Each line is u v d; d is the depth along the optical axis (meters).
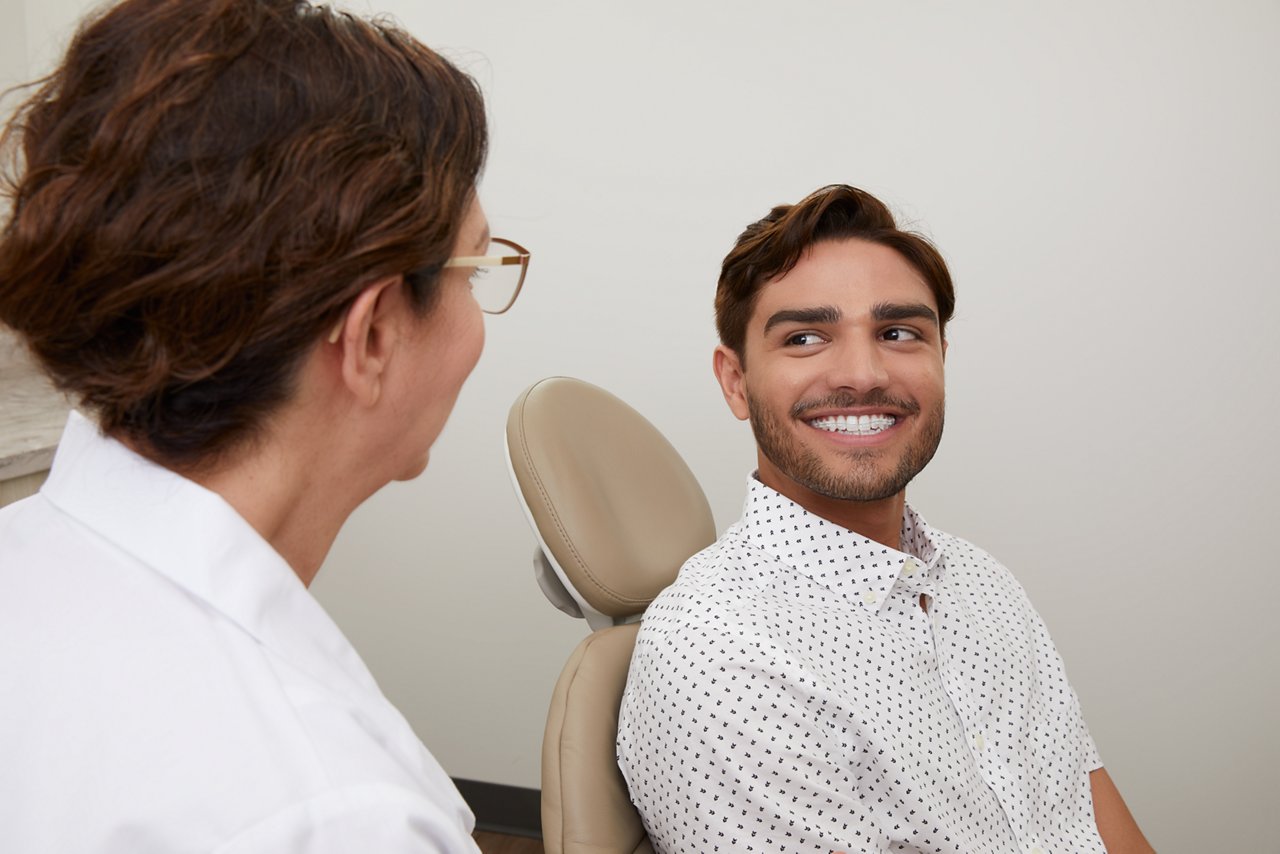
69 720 0.40
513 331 2.19
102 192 0.42
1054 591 2.05
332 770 0.40
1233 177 1.87
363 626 2.35
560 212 2.13
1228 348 1.92
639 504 1.33
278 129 0.43
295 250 0.43
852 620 1.05
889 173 1.99
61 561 0.45
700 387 2.12
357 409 0.50
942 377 1.11
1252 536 1.96
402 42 0.49
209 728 0.40
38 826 0.39
